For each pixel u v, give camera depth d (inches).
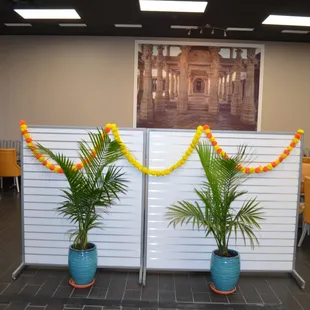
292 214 124.6
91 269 113.1
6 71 308.5
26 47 305.3
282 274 129.0
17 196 246.5
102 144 107.2
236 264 110.9
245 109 309.4
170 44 301.6
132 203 123.0
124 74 305.6
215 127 310.7
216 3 202.4
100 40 303.0
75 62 305.9
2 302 104.0
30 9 220.5
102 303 104.7
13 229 173.0
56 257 126.6
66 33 292.8
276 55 305.0
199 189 121.3
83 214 112.3
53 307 101.8
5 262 133.4
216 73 305.4
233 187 116.7
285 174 123.1
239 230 124.5
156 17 235.1
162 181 121.6
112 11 223.3
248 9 212.1
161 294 111.3
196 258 124.9
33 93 310.3
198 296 110.5
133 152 120.7
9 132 314.3
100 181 111.3
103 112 310.3
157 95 307.6
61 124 312.2
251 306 105.1
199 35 288.4
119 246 124.6
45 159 120.6
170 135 120.1
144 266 124.4
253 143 121.2
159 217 123.1
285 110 311.0
